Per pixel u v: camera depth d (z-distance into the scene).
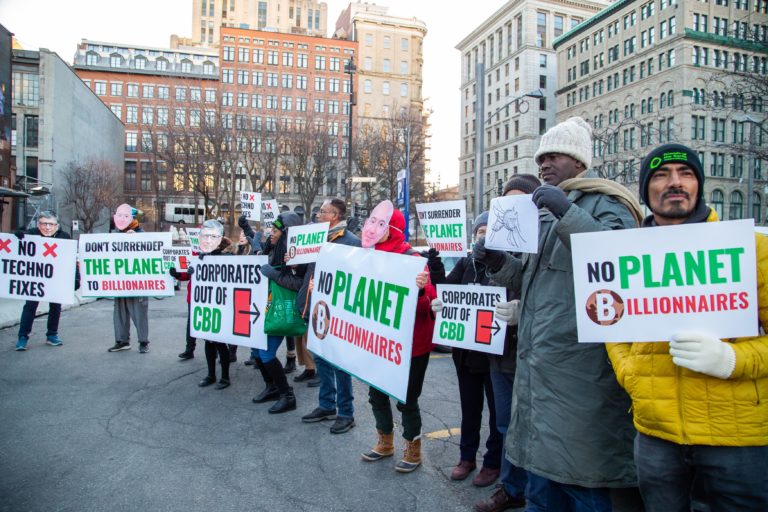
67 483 3.60
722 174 48.66
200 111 45.50
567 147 2.71
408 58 90.06
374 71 87.50
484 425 5.07
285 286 5.04
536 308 2.52
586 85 63.25
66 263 6.20
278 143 47.25
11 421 4.82
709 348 1.76
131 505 3.31
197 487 3.58
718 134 48.94
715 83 48.06
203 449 4.26
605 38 60.12
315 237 5.05
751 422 1.80
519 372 2.61
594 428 2.30
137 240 7.30
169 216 59.66
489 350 3.52
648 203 2.11
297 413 5.22
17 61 44.72
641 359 1.99
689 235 1.91
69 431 4.59
